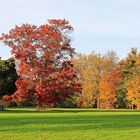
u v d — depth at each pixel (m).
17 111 79.06
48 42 80.50
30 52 79.38
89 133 31.52
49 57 80.25
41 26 81.44
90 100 117.62
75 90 80.75
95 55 119.00
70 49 81.62
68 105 118.50
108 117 55.94
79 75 119.12
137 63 116.25
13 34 80.62
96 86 117.81
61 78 79.69
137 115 63.78
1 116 57.41
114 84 115.94
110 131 33.16
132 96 111.81
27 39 80.75
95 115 62.53
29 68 79.69
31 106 113.00
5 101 95.50
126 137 28.97
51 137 28.75
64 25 81.62
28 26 81.12
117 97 118.38
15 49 80.19
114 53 119.50
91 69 118.56
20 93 79.31
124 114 68.00
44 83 79.88
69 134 30.73
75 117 55.00
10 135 29.94
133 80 112.62
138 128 36.22
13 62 90.94
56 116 57.72
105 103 116.00
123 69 120.19
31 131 33.00
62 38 81.19
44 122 43.50
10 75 90.50
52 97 79.62
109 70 117.44
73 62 119.12
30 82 79.69
